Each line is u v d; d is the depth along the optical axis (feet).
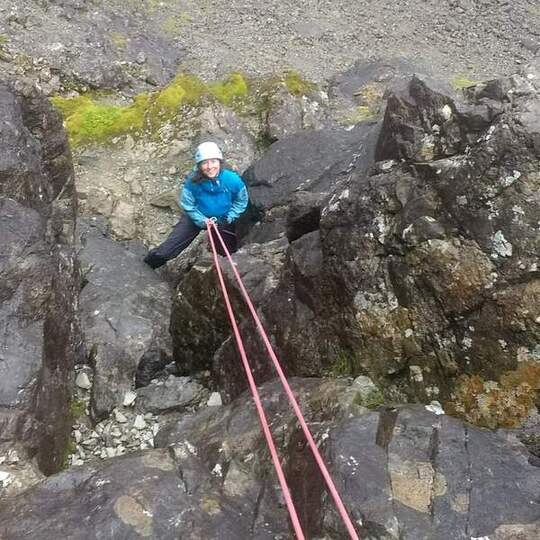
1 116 17.33
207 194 23.97
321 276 14.97
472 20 47.60
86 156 29.35
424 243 12.84
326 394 12.41
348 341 14.23
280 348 15.67
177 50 39.75
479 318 12.29
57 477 10.25
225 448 12.01
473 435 10.45
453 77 41.32
